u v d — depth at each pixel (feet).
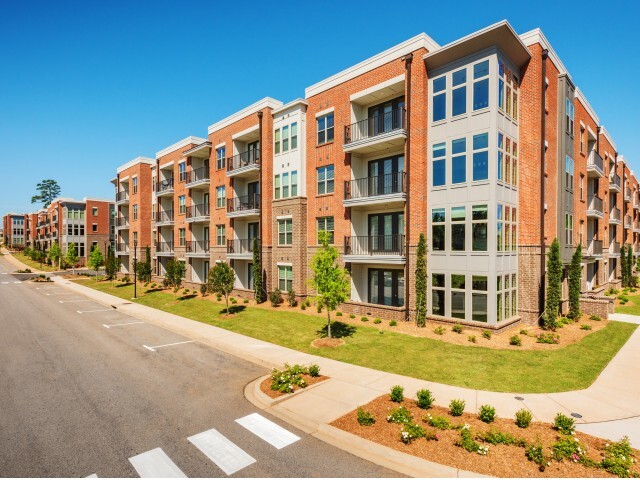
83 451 23.35
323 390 32.42
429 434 23.39
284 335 53.47
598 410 28.04
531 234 57.11
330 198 71.10
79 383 35.78
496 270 51.34
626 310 69.97
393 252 63.26
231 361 42.98
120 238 158.40
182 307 79.82
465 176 53.47
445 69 55.67
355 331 53.72
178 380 36.60
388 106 65.26
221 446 23.90
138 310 78.59
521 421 24.95
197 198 111.04
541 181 56.59
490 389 32.32
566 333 51.29
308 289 76.13
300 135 76.64
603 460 20.24
